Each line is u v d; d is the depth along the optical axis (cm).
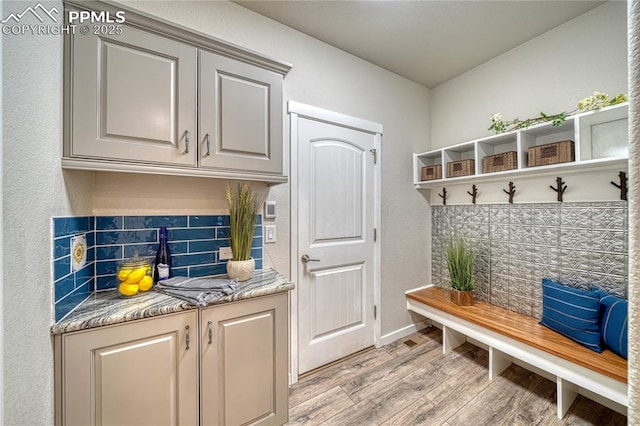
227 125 142
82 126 110
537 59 204
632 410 32
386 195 250
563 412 158
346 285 224
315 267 207
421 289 272
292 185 194
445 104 271
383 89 246
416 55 229
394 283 255
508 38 207
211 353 126
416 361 217
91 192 135
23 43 89
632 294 32
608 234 166
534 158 183
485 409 165
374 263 241
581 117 162
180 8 157
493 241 228
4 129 81
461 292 226
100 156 113
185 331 121
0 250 79
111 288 141
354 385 188
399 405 169
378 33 201
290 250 195
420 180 271
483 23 191
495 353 194
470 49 220
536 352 167
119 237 143
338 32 200
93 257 136
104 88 114
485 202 235
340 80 219
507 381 191
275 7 177
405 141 264
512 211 216
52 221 101
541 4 174
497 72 230
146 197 150
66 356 101
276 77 159
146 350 113
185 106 130
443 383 189
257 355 138
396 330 255
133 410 111
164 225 154
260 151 153
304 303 201
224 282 140
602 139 167
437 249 277
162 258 148
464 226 252
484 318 202
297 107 196
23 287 87
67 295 111
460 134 258
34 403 91
